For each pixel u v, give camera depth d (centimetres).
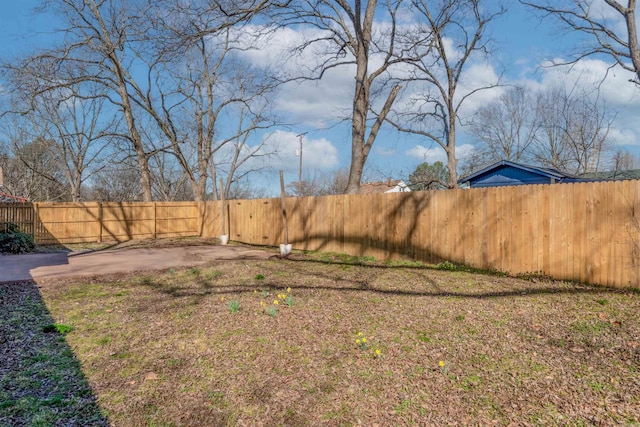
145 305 508
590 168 2083
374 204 909
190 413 245
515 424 231
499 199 683
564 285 576
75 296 564
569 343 354
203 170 2164
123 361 326
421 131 1650
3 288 624
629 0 834
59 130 2467
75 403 256
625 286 542
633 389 267
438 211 779
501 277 649
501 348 346
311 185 3478
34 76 1611
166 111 2208
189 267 827
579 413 240
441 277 654
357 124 1135
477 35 1560
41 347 357
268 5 897
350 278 670
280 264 848
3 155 2744
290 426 232
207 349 351
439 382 284
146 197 1923
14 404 253
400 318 436
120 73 1831
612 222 556
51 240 1428
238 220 1450
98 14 1702
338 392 271
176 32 755
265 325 415
